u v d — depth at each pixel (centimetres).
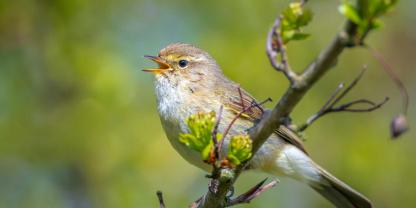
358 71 1399
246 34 1315
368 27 522
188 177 1273
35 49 1349
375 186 1311
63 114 1315
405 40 1428
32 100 1336
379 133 1354
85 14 1370
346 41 530
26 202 1317
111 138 1292
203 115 638
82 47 1339
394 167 1317
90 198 1295
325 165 1322
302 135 608
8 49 1353
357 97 1394
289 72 573
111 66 1316
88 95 1309
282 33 592
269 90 1270
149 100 1321
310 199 1310
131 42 1374
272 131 626
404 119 565
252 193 746
